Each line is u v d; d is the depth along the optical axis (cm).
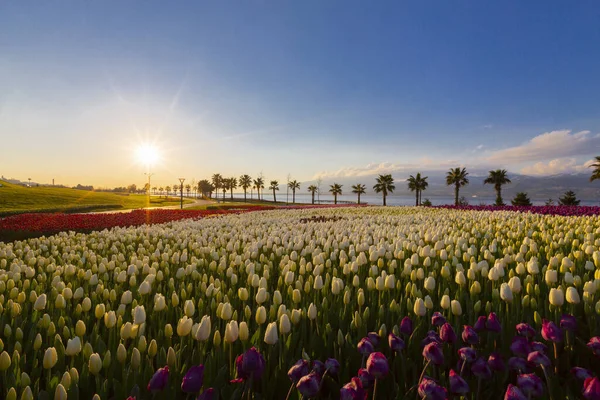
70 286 498
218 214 2511
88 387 271
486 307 384
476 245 792
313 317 334
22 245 911
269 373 292
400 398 253
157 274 517
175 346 328
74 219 1872
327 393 261
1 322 369
